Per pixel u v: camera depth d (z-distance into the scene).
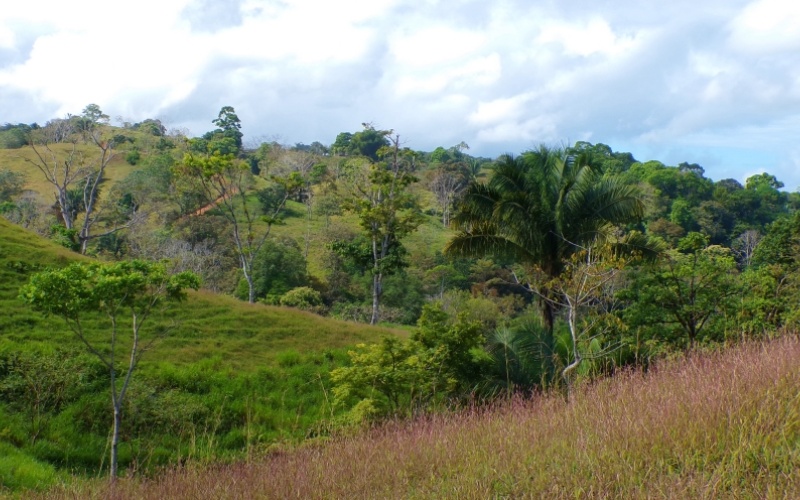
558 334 20.50
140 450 15.91
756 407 6.86
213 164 42.94
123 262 15.36
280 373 22.11
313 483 7.69
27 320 21.33
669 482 5.77
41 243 28.25
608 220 23.69
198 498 8.33
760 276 20.44
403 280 55.75
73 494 10.69
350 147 126.75
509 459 7.04
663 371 9.52
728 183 111.38
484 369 17.56
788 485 5.34
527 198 23.78
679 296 19.77
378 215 41.03
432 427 9.16
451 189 94.44
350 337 26.69
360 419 13.73
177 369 20.55
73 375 18.09
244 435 17.66
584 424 7.66
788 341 9.51
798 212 36.56
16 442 15.62
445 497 6.44
